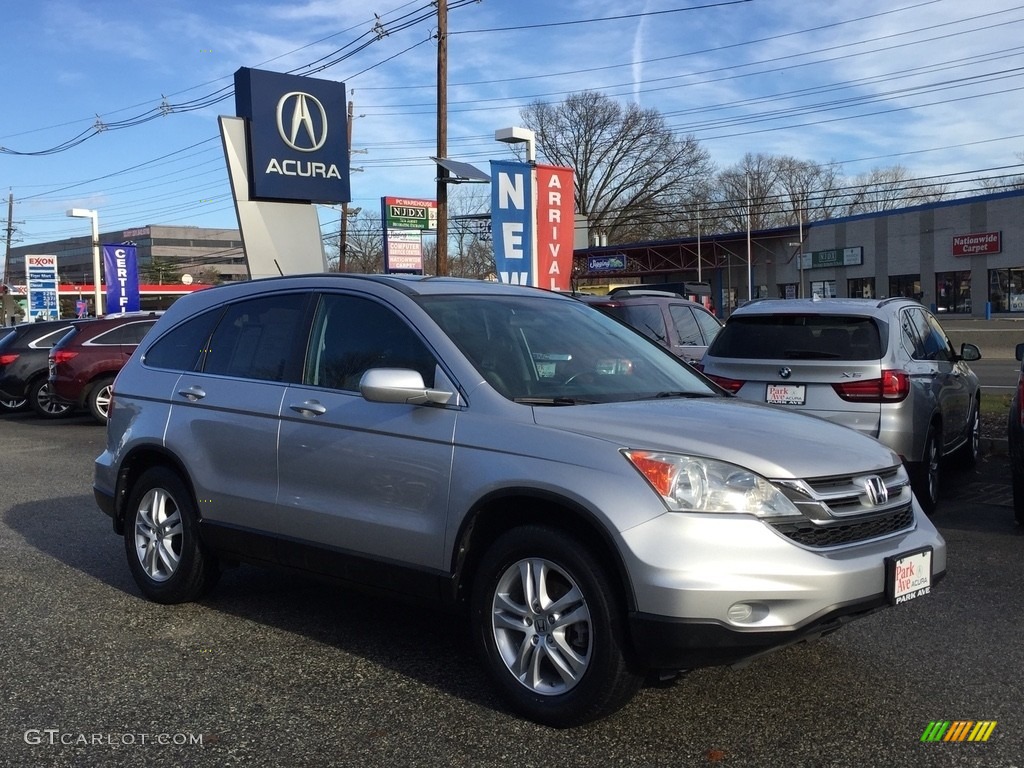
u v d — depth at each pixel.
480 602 4.04
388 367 4.54
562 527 3.84
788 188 84.38
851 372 7.24
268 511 4.85
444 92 22.58
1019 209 49.38
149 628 5.19
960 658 4.60
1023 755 3.59
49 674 4.51
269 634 5.08
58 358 15.55
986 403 14.13
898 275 55.16
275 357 5.06
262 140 17.44
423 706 4.09
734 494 3.59
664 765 3.52
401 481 4.28
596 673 3.66
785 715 3.96
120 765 3.57
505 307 4.91
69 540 7.38
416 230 36.16
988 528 7.28
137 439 5.57
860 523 3.83
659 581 3.47
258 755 3.64
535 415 4.01
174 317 5.79
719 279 66.31
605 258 68.00
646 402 4.34
